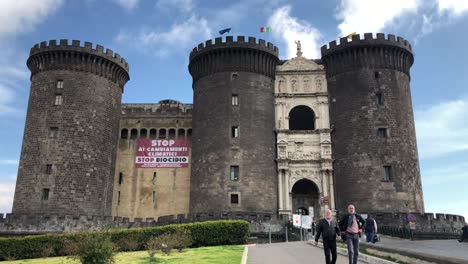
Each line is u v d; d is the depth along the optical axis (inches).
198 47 2501.2
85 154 2222.0
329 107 2418.8
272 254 1054.4
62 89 2283.5
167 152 2564.0
